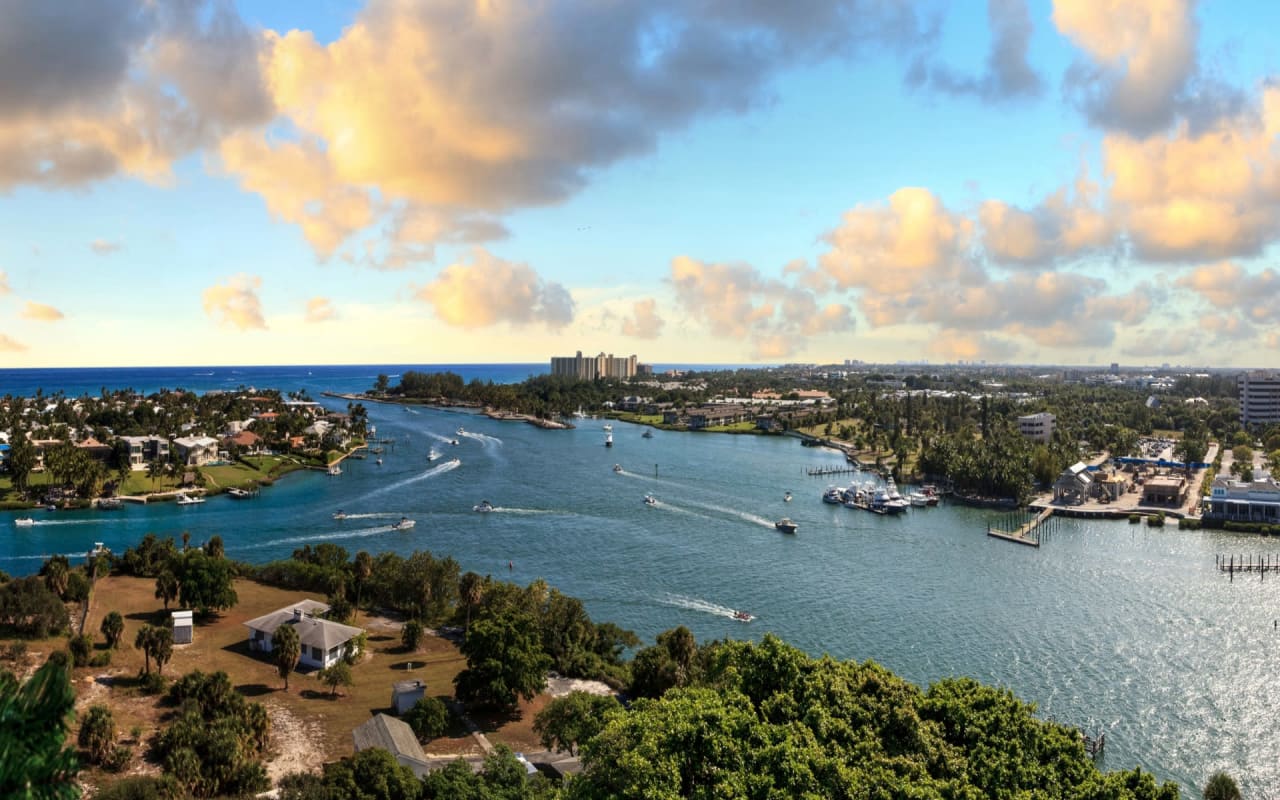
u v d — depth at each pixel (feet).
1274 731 307.58
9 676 69.41
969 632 406.21
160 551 461.37
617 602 442.50
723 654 219.20
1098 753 289.74
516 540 572.51
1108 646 388.57
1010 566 535.19
